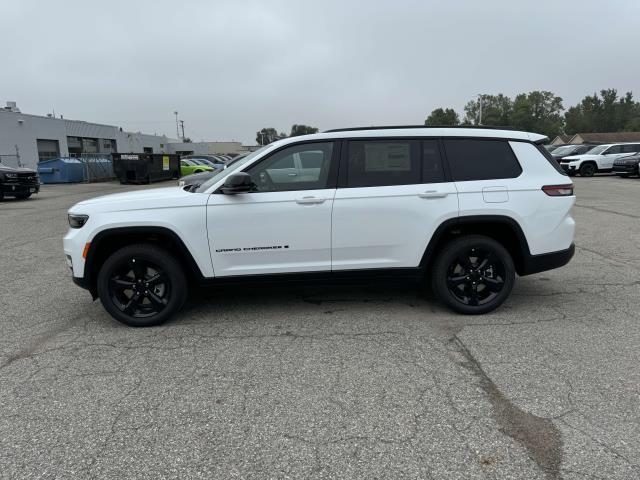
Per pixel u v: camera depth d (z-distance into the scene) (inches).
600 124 4458.7
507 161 181.2
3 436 109.9
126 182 1086.4
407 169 177.2
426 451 102.1
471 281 181.6
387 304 197.5
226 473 96.5
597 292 210.1
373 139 176.7
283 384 131.9
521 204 176.7
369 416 115.6
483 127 184.9
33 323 183.0
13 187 670.5
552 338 160.2
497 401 121.3
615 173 1063.6
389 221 174.1
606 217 424.8
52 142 1556.3
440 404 120.3
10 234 394.3
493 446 103.5
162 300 175.8
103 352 155.0
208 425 113.1
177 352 154.0
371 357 147.8
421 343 157.8
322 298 206.4
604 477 93.7
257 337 165.0
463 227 182.1
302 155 175.0
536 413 115.7
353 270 177.5
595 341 157.3
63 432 111.3
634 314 182.5
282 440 107.0
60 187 996.6
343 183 174.4
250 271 174.2
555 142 3560.5
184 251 170.6
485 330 168.1
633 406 118.0
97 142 1839.3
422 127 180.5
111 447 105.4
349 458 100.4
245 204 169.8
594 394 123.9
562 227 181.9
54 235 387.2
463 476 94.5
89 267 171.3
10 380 136.8
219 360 147.6
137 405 122.3
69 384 133.9
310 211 171.2
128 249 170.9
